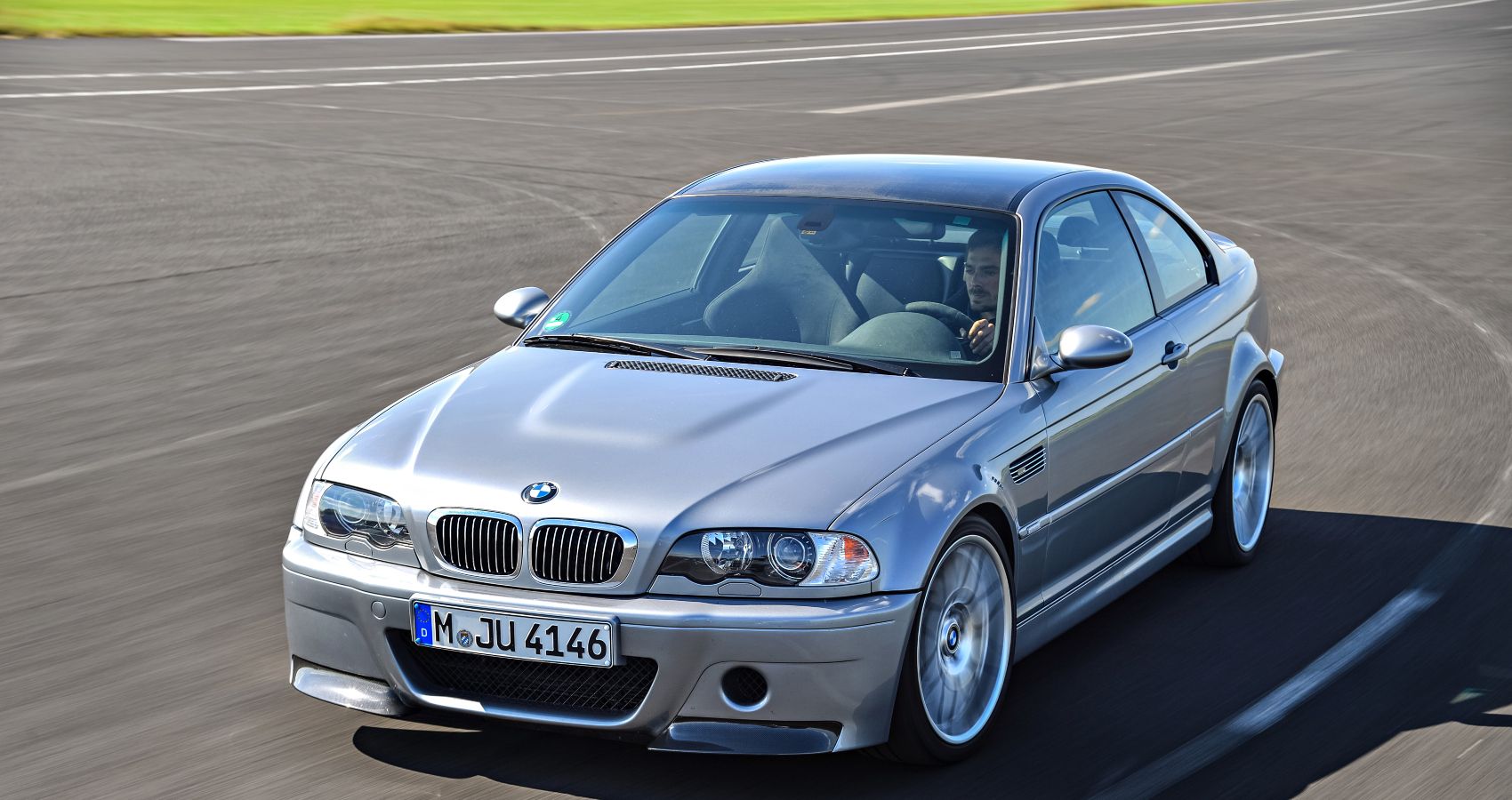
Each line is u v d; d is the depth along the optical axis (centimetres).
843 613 384
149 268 1221
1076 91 2656
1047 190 526
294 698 468
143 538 622
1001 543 436
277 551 608
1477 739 440
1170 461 538
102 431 785
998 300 480
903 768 420
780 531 387
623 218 1440
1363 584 574
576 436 421
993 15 4412
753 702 388
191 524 641
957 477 415
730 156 1842
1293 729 448
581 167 1758
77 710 458
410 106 2330
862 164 559
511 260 1257
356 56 3033
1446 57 3294
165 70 2731
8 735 441
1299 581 578
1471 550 609
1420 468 722
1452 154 1953
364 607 408
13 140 1922
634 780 411
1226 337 583
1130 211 564
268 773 416
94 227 1395
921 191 525
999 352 467
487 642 393
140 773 417
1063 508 468
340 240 1341
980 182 529
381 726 445
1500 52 3375
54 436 775
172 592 561
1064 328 495
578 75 2784
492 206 1505
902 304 484
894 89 2639
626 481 400
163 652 505
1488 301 1134
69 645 510
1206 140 2064
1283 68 3067
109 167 1738
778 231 517
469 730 441
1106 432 489
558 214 1461
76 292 1137
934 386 454
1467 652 507
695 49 3281
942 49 3394
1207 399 565
